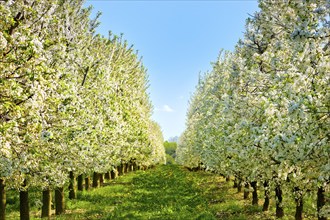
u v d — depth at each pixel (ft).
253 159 41.70
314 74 31.71
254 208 69.97
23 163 37.14
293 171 38.45
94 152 62.54
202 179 147.02
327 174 30.99
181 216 64.23
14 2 32.07
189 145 168.35
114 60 110.42
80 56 60.95
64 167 52.37
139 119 140.87
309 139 28.84
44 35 39.09
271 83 38.75
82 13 65.92
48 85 32.99
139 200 89.25
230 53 79.66
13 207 79.20
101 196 96.89
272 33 43.80
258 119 38.09
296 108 27.55
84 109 54.34
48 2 38.11
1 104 30.83
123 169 190.70
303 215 59.21
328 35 32.42
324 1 31.22
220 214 67.77
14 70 31.63
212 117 72.02
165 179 157.17
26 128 33.71
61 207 72.28
